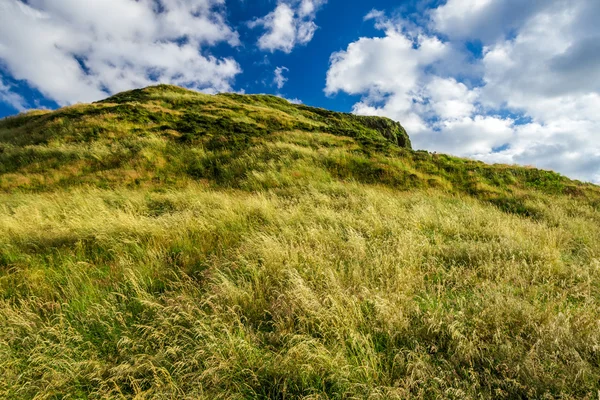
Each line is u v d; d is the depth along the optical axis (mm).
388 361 2906
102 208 8672
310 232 5902
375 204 9195
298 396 2568
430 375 2623
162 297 3914
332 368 2633
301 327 3285
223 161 16406
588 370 2492
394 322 3246
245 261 4613
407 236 5777
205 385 2682
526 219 9281
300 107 42531
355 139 21469
